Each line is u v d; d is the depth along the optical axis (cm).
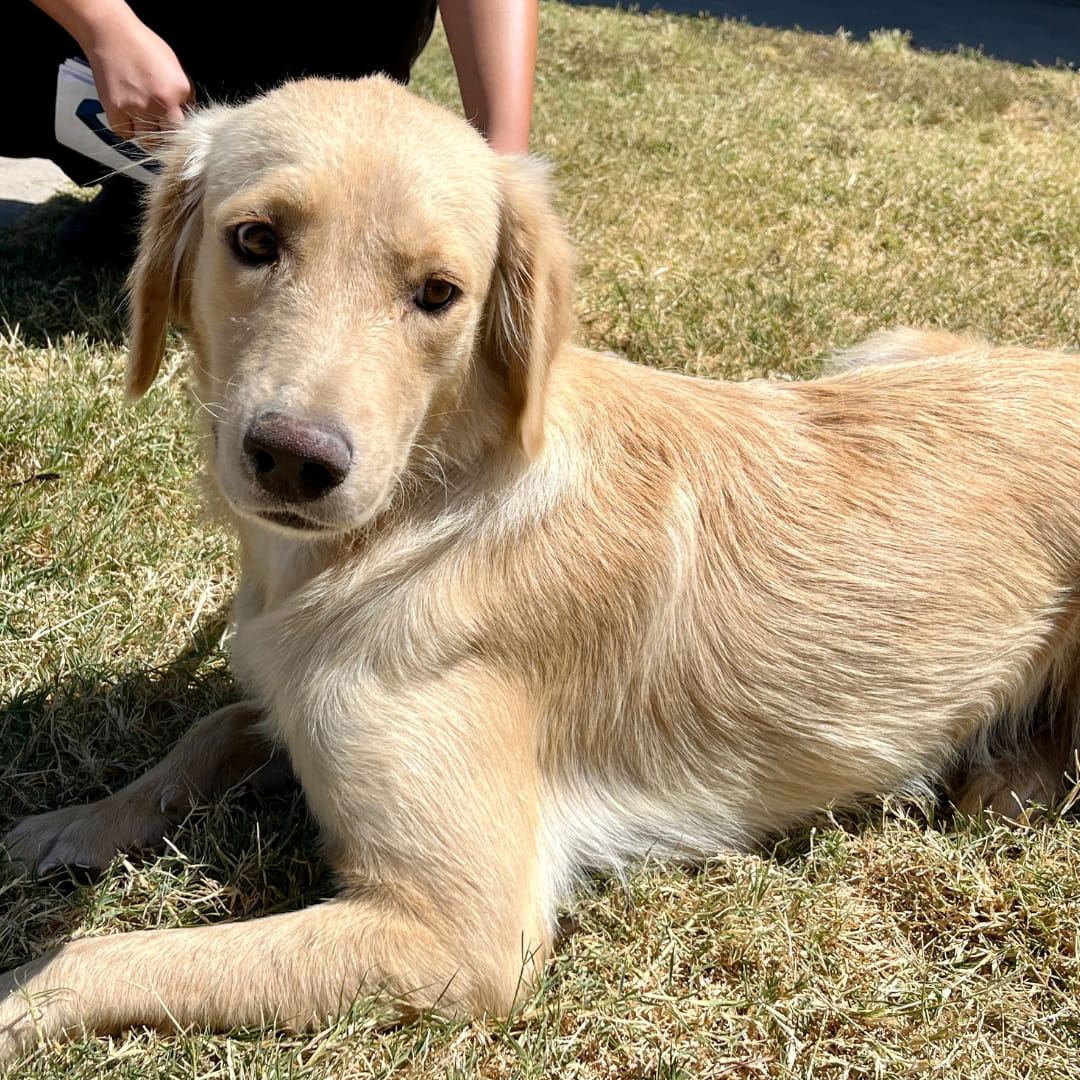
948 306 126
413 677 58
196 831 64
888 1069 55
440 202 54
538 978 58
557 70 233
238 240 53
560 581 61
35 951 57
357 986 54
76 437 93
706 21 319
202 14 111
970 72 273
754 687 65
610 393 65
